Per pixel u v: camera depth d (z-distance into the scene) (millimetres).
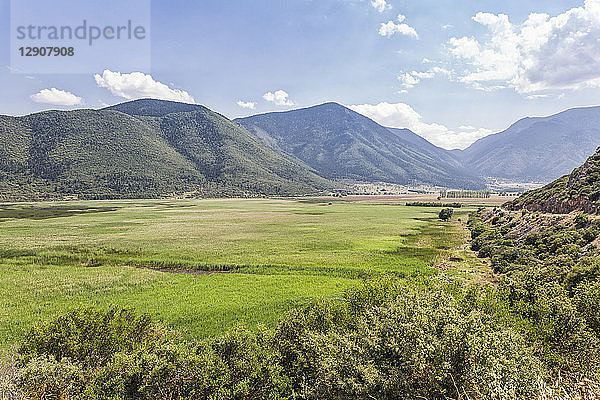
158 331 25281
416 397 13406
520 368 12719
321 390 16453
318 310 23641
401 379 13922
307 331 20312
